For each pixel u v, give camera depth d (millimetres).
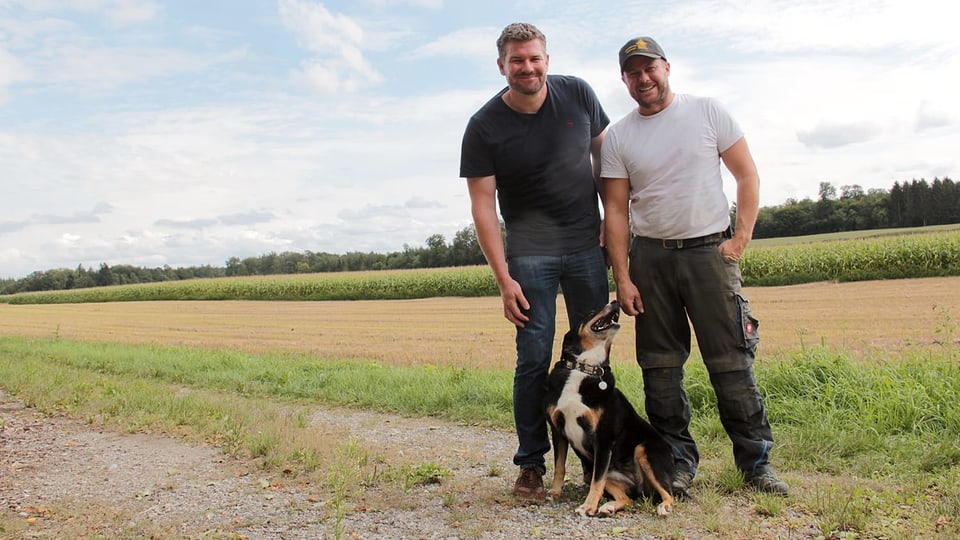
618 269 4508
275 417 7129
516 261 4516
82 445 6344
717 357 4383
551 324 4531
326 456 5574
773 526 3758
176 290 48062
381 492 4660
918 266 24719
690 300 4371
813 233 55594
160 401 8023
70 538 3979
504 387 8031
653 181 4344
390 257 72062
